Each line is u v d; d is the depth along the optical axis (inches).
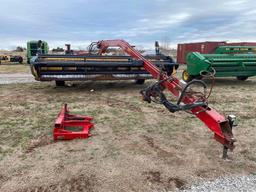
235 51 464.1
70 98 257.9
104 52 326.6
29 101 242.1
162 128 167.2
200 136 152.8
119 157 123.6
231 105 234.1
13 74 525.0
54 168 112.0
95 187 98.6
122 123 176.7
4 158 120.4
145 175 107.6
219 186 100.0
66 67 273.0
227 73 353.7
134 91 303.0
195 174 109.0
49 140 143.7
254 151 132.0
